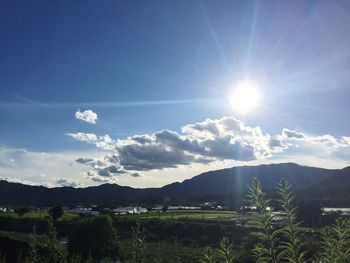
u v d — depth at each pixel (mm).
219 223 84750
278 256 4738
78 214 124438
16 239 44406
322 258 5031
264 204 4898
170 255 29281
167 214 122250
